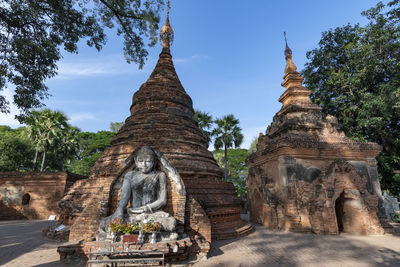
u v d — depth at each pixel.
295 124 13.82
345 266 6.68
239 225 11.70
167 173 8.59
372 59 18.09
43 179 21.52
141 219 7.29
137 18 14.55
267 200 13.75
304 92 15.70
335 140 13.55
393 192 20.02
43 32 10.96
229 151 49.38
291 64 17.02
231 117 30.08
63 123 30.14
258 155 15.38
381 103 16.44
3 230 13.73
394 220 16.56
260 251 8.21
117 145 12.14
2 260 7.36
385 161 17.98
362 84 19.45
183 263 6.78
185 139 12.29
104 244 6.41
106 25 14.23
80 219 8.49
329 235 11.05
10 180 21.50
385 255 7.79
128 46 15.81
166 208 8.16
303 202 11.95
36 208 20.89
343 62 21.97
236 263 6.95
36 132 28.30
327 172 12.20
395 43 17.89
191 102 15.82
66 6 10.77
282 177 12.58
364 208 11.73
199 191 10.59
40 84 11.06
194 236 8.09
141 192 8.11
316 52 22.92
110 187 8.45
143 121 12.70
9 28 10.30
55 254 7.93
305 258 7.44
